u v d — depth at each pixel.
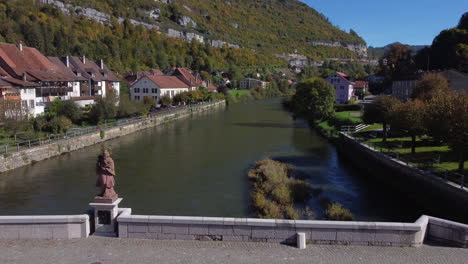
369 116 38.41
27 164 33.47
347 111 72.06
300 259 9.75
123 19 178.25
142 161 35.91
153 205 23.56
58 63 69.38
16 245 10.53
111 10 178.38
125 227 11.03
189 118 74.00
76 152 39.66
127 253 10.05
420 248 10.45
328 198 24.36
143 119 58.62
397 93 83.94
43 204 23.75
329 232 10.66
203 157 37.75
